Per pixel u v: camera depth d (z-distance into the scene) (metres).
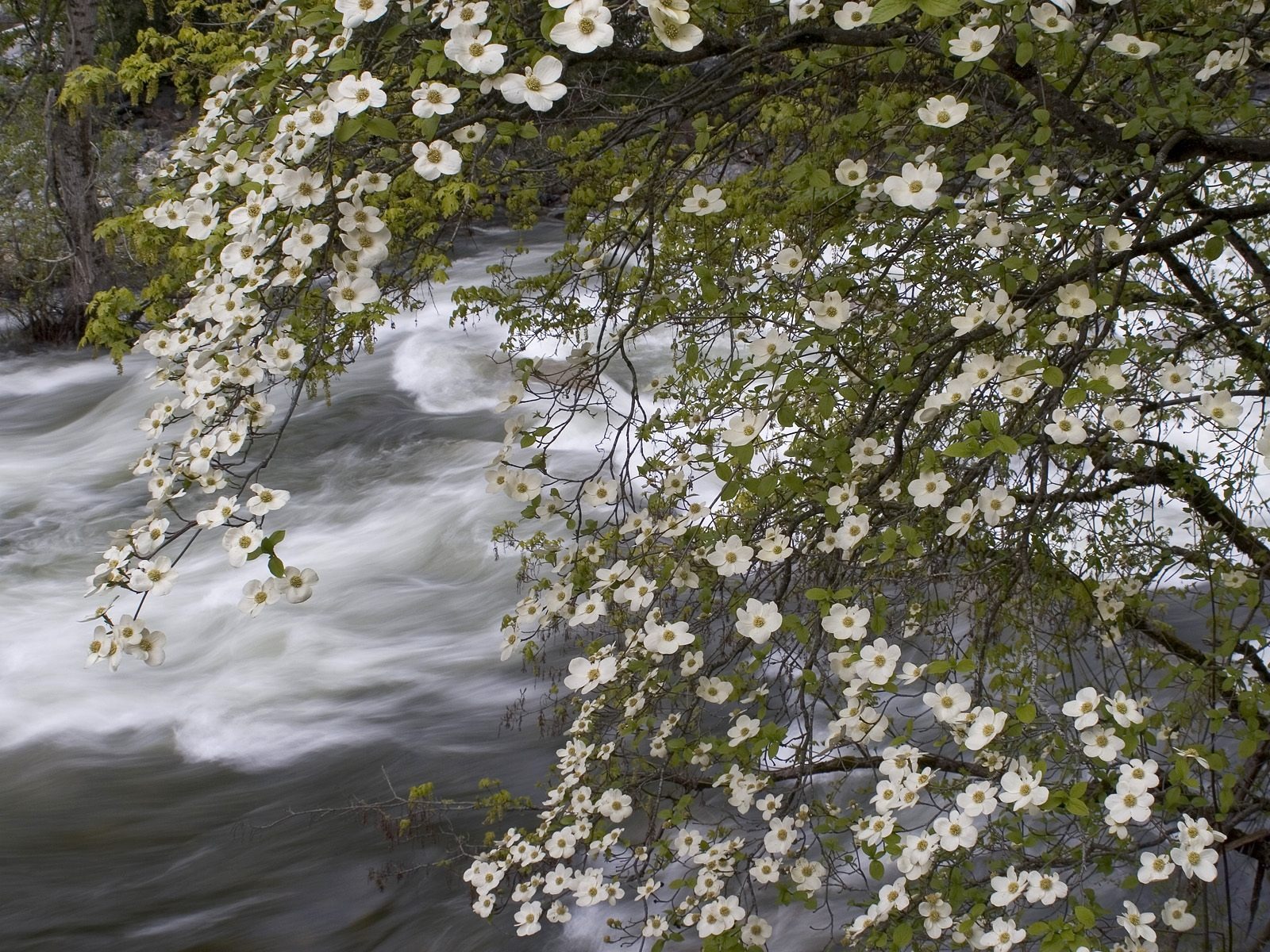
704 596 2.56
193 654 7.04
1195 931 3.17
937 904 2.21
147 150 14.39
